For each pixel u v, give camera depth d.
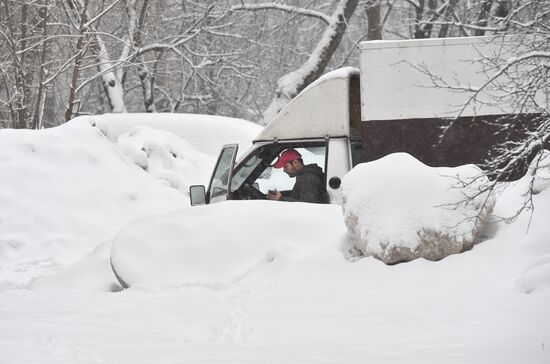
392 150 19.02
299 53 63.28
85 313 13.90
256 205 17.05
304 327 11.81
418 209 14.81
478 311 11.97
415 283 13.95
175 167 34.03
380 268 14.68
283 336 11.34
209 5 55.44
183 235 16.75
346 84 19.31
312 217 16.69
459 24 21.58
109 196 29.03
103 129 32.81
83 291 17.45
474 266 14.12
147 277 16.31
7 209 27.50
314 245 16.09
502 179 17.80
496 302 12.37
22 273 23.70
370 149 19.08
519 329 10.75
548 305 11.86
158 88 56.44
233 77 59.84
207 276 16.05
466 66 18.77
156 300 14.66
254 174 20.59
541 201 15.70
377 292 13.74
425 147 18.92
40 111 41.41
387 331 11.29
